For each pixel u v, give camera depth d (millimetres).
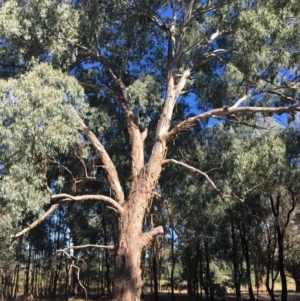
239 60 15969
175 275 44188
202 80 17531
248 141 17719
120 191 16844
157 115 19172
